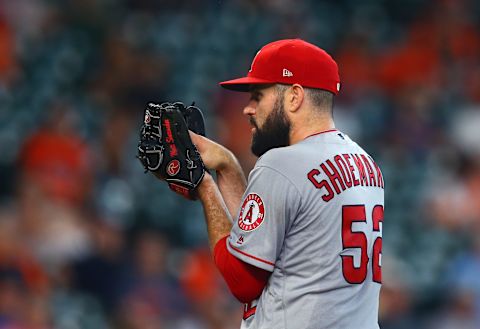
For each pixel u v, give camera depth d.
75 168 39.12
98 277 34.31
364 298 13.94
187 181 14.52
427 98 48.81
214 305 34.53
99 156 40.84
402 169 44.91
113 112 44.00
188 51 48.19
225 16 50.06
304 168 13.72
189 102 45.59
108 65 46.47
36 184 36.81
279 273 13.85
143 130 14.66
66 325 32.34
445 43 52.34
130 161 41.41
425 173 44.94
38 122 41.75
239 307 34.97
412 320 37.06
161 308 34.56
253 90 14.45
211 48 48.44
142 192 39.97
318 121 14.20
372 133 46.41
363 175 14.20
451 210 43.66
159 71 46.81
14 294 31.67
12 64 45.62
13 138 40.62
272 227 13.61
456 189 44.38
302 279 13.72
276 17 50.81
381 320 36.31
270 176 13.71
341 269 13.70
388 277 37.16
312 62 14.09
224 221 14.48
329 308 13.62
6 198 38.28
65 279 33.97
